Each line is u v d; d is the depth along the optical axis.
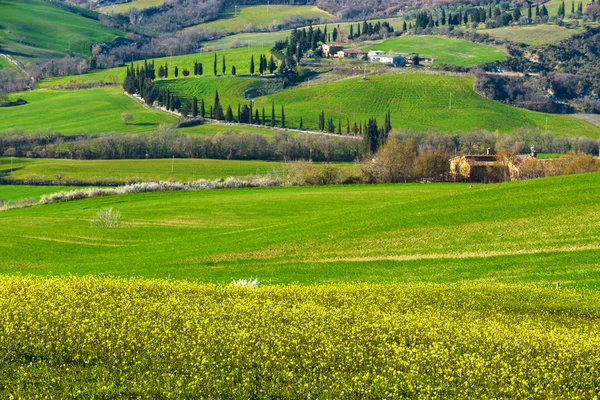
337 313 94.50
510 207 183.25
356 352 79.69
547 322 101.00
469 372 74.00
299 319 89.88
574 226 161.75
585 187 193.12
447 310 104.25
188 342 78.06
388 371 73.94
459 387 71.56
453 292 116.81
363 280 136.12
